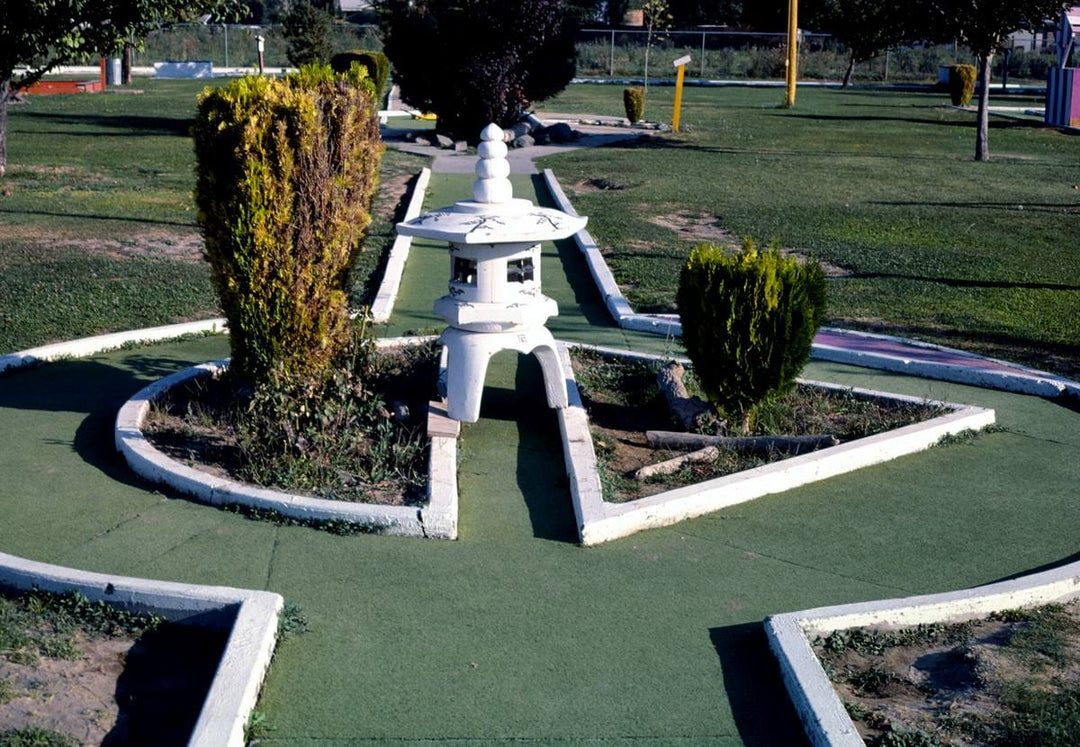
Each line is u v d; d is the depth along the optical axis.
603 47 55.59
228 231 7.18
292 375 7.21
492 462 7.04
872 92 47.97
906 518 6.39
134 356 9.27
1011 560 5.89
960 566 5.81
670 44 57.97
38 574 5.20
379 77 31.27
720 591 5.46
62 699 4.45
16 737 4.13
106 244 13.80
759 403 7.48
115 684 4.59
